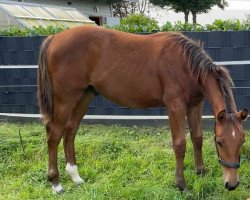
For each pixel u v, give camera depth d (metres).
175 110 3.62
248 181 3.96
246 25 5.71
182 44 3.64
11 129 6.02
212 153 4.66
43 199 3.80
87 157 4.79
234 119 3.19
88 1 15.45
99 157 4.73
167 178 4.02
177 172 3.73
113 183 4.01
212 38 5.64
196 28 5.84
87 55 3.88
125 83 3.82
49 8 11.12
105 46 3.86
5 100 6.65
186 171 4.18
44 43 4.01
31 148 5.01
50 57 3.92
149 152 4.82
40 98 4.00
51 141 3.96
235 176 3.15
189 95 3.64
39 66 4.01
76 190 3.95
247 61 5.62
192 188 3.88
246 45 5.57
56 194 3.91
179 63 3.61
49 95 3.96
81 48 3.87
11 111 6.67
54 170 3.97
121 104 4.00
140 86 3.78
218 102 3.38
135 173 4.27
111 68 3.84
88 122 6.36
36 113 6.56
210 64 3.49
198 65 3.52
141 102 3.88
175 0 13.86
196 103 3.78
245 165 4.31
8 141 5.15
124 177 4.15
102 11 16.70
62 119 3.93
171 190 3.72
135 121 6.21
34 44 6.29
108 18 16.66
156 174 4.17
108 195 3.75
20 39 6.32
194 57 3.54
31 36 6.28
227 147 3.15
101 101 6.23
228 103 3.39
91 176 4.27
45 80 3.97
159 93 3.75
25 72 6.45
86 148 4.93
